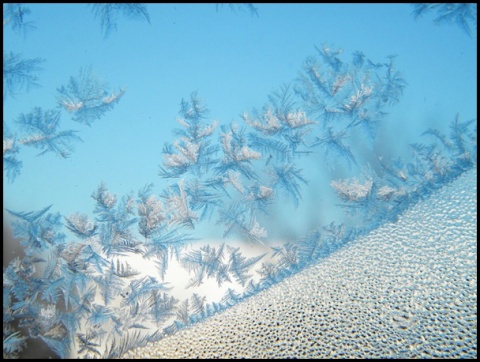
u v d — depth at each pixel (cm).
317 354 10
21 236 10
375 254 10
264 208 10
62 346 10
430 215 10
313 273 10
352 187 10
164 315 10
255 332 10
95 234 10
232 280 10
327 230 10
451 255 10
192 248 10
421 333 10
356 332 10
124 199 10
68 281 10
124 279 10
